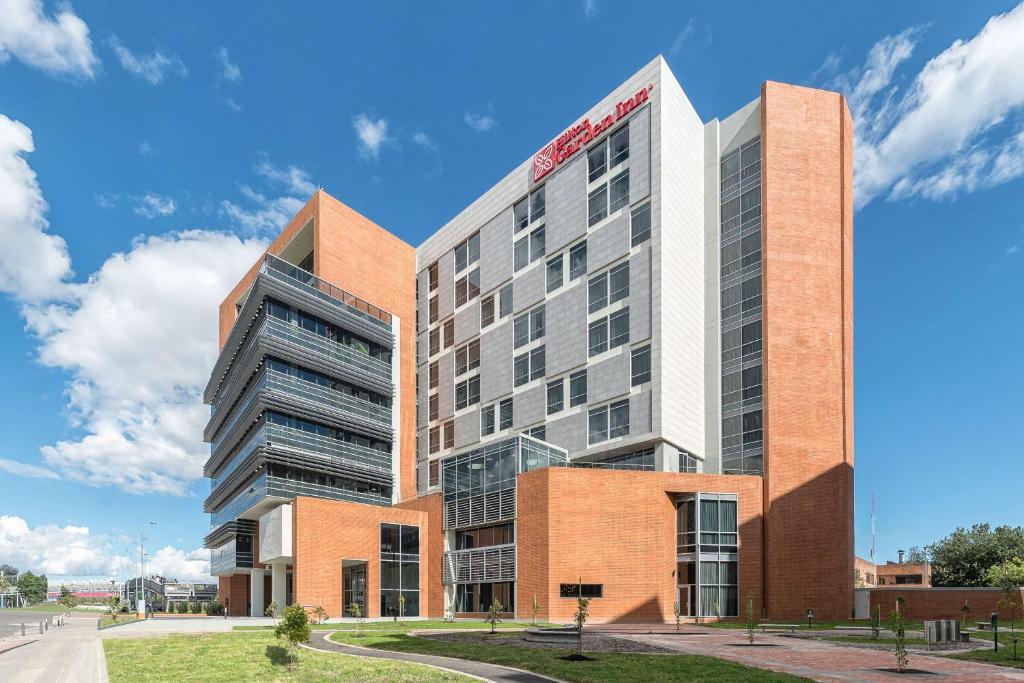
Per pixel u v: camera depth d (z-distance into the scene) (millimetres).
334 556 51156
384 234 72562
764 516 49125
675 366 53031
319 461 59094
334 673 19875
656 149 55000
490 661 22109
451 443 73750
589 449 56219
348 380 64125
